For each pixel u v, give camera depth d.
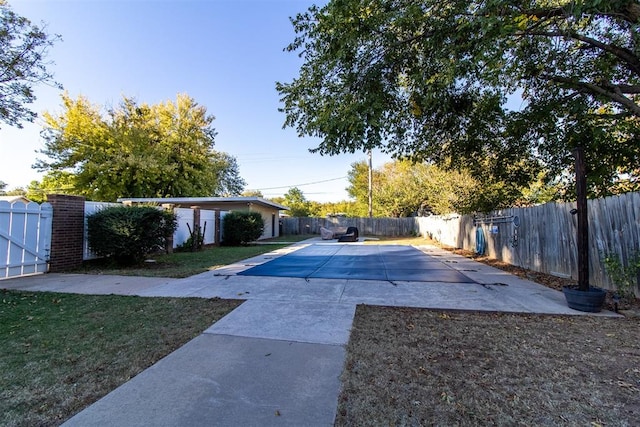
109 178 18.84
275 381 2.38
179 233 11.97
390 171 32.72
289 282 6.06
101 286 5.64
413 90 6.30
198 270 7.41
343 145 5.80
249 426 1.84
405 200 24.89
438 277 6.68
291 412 1.99
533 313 4.14
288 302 4.62
